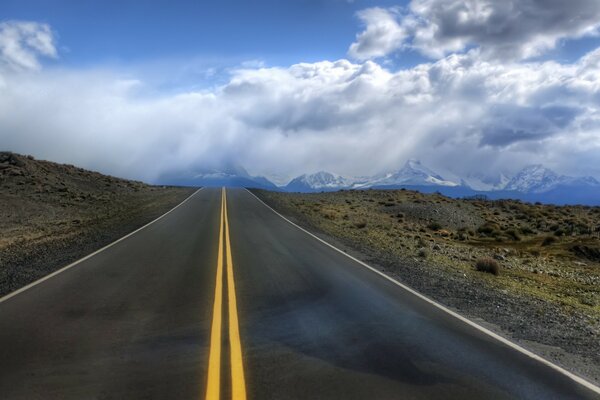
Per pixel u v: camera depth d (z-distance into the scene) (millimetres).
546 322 9023
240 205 37406
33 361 6062
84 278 11359
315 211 35344
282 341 7051
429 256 18328
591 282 17547
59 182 39656
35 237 19328
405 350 6816
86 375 5629
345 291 10703
